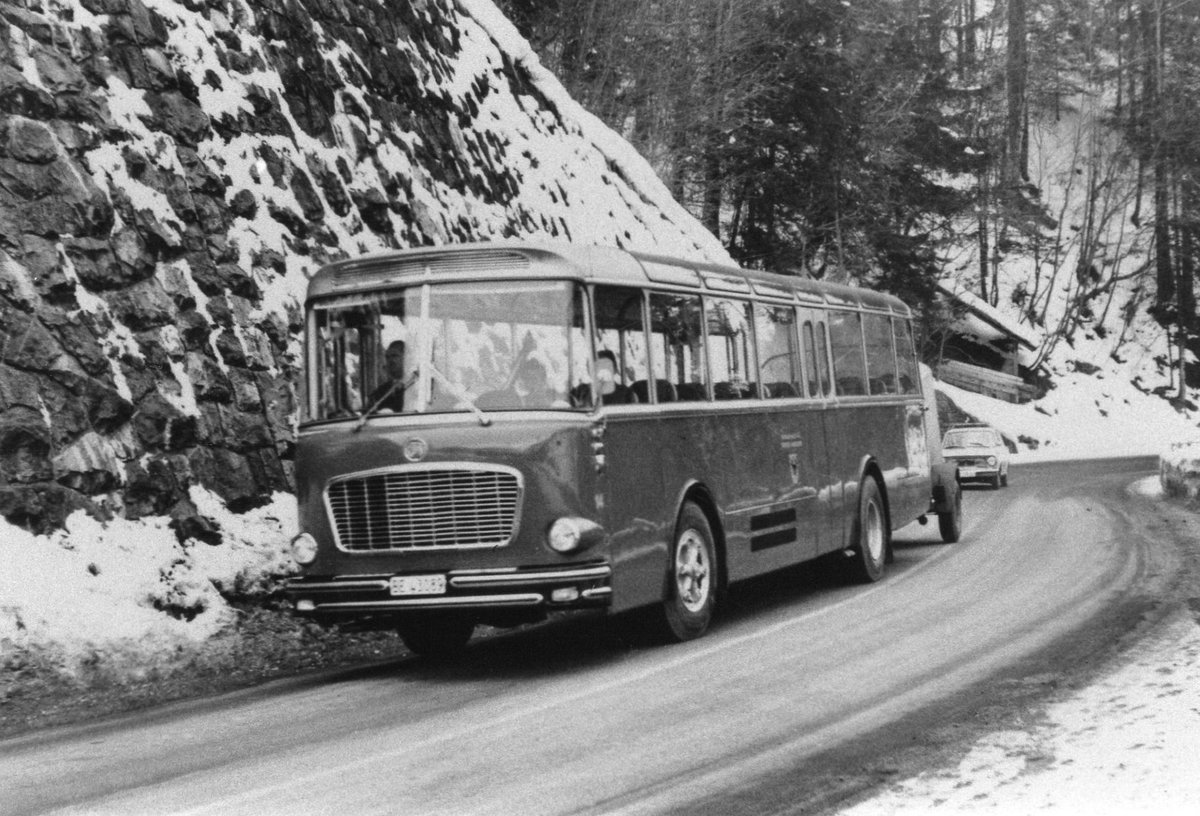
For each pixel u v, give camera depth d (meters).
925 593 13.95
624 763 7.02
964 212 67.81
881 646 10.55
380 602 10.40
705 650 10.91
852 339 16.36
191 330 14.58
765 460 13.34
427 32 26.44
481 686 9.81
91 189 14.08
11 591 11.05
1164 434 71.69
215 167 16.39
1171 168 77.88
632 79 43.72
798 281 15.04
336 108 20.47
